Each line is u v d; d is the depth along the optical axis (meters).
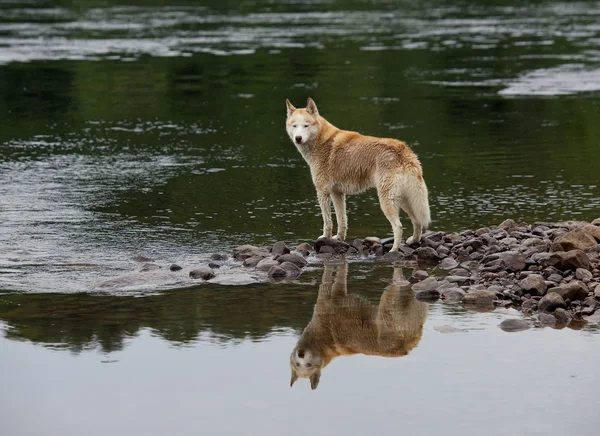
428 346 27.31
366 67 104.50
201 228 43.00
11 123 74.25
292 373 25.39
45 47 121.94
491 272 34.19
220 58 112.25
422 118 74.81
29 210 46.25
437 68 103.06
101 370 25.62
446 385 24.38
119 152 62.97
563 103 80.12
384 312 30.58
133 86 93.56
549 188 50.94
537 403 23.12
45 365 25.98
